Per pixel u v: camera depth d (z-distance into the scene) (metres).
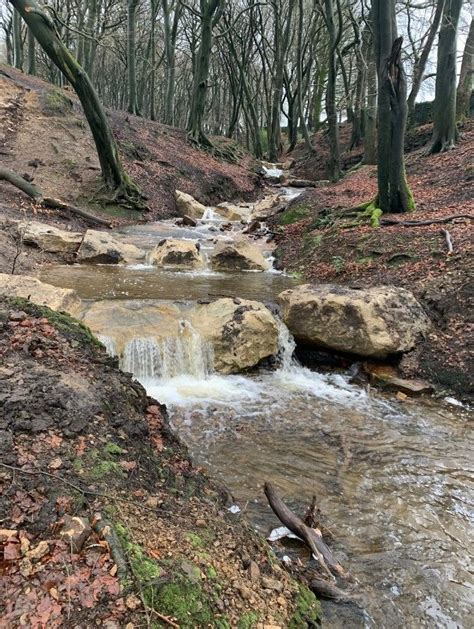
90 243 11.37
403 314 7.37
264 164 32.34
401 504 4.20
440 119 17.83
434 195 13.41
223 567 2.63
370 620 2.95
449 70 17.34
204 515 3.07
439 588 3.29
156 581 2.27
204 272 11.41
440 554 3.61
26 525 2.46
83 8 28.78
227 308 7.45
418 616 3.05
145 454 3.46
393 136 11.73
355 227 12.09
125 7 30.59
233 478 4.49
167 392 6.37
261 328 7.30
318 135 37.22
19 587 2.14
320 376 7.37
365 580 3.30
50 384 3.61
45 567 2.24
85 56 29.56
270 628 2.39
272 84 38.69
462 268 8.39
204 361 7.03
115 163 15.81
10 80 19.31
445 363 6.85
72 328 4.66
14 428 3.11
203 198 20.39
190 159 22.92
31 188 13.34
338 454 5.02
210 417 5.77
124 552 2.36
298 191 25.31
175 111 52.12
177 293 8.96
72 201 15.08
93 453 3.12
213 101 46.06
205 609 2.28
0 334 4.18
